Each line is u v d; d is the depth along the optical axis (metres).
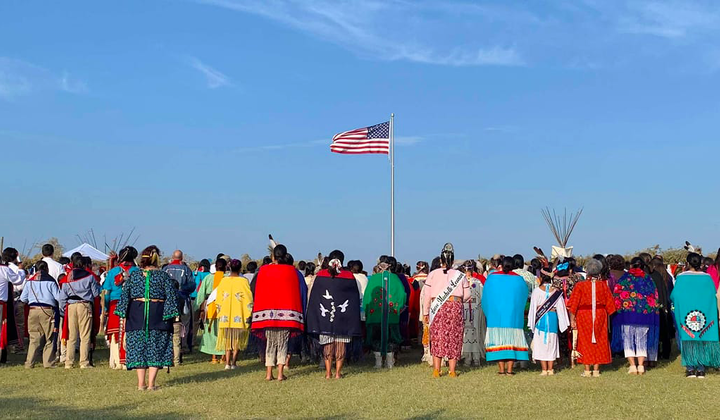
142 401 9.14
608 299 11.45
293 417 8.20
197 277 16.12
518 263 13.69
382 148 21.61
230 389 10.09
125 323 10.03
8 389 10.04
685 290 11.19
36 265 12.73
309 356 13.55
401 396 9.55
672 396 9.48
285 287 11.12
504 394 9.69
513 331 11.63
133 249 12.44
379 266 13.64
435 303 11.51
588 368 11.44
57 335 12.98
